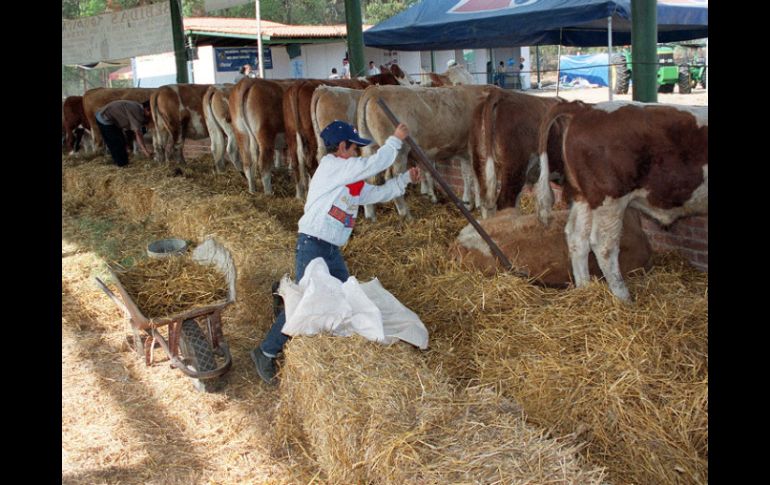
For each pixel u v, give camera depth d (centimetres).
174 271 447
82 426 371
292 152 817
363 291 373
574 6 1009
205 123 1116
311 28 2720
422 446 260
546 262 463
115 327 513
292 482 317
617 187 418
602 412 317
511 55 2494
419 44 1402
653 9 654
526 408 333
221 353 421
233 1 1306
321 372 322
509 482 231
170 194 782
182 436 363
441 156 701
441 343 395
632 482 287
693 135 402
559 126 519
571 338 375
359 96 759
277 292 416
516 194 596
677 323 380
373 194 407
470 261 488
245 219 649
